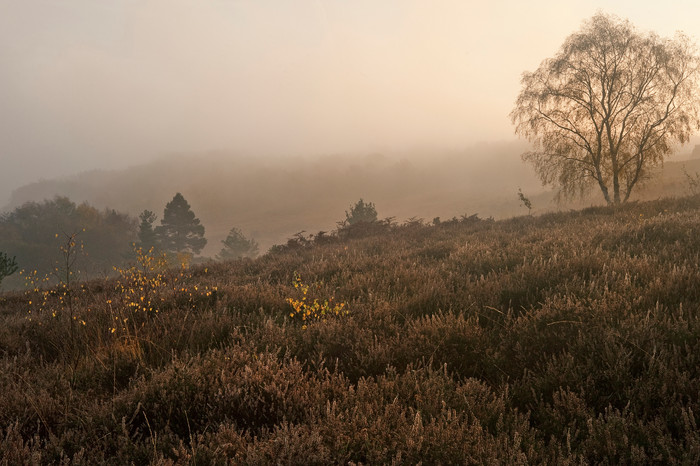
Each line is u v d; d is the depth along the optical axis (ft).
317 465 7.09
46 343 15.55
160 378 10.30
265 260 43.80
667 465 6.52
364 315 15.28
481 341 12.16
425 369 10.52
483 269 23.13
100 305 19.75
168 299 19.71
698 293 13.23
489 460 6.77
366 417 8.27
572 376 9.38
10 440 7.89
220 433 7.94
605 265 17.62
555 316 12.75
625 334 10.53
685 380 8.29
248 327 14.96
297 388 9.73
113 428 8.68
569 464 6.63
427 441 7.39
